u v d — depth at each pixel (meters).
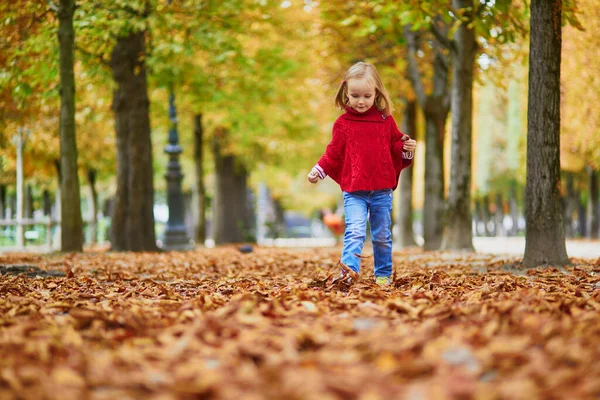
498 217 44.47
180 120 27.33
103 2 13.27
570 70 19.84
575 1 9.98
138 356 3.07
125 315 4.18
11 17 12.27
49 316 4.29
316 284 6.36
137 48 15.52
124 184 15.54
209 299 4.91
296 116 25.48
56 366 2.98
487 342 3.22
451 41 14.91
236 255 14.23
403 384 2.58
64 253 12.86
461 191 15.27
